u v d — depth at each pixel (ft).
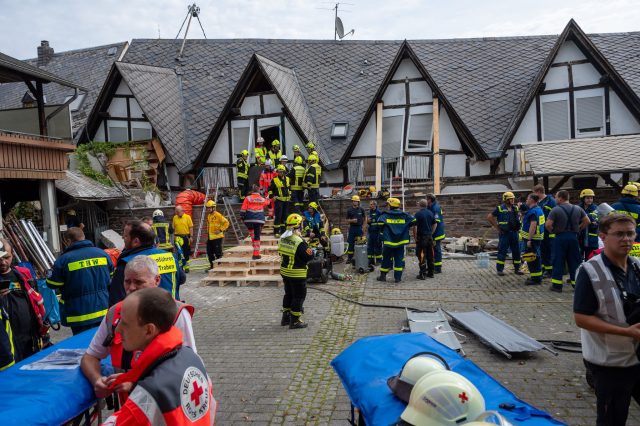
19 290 15.69
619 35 68.39
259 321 28.02
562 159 46.55
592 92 57.16
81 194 55.36
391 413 8.77
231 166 67.77
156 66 77.20
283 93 65.51
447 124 61.72
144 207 61.57
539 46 71.61
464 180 60.29
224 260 39.81
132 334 7.92
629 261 11.59
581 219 31.14
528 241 33.81
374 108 63.16
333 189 62.95
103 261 18.02
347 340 23.82
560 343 21.79
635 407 15.52
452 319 25.91
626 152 46.16
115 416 7.31
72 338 12.89
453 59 71.51
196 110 74.18
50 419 8.66
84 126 68.44
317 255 37.78
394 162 63.62
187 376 7.79
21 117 42.09
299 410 16.38
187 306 10.71
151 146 67.56
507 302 29.73
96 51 90.02
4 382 9.89
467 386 8.06
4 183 45.75
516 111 61.67
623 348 10.94
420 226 37.52
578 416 15.11
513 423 8.02
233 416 16.08
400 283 36.73
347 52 79.97
